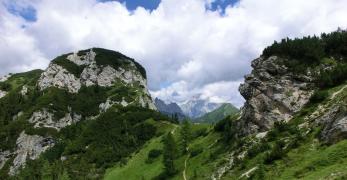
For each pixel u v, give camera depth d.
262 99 128.88
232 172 110.75
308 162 84.44
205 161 139.88
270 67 132.75
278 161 95.44
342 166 73.19
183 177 141.50
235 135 136.12
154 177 158.75
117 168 197.38
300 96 122.50
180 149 174.38
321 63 129.00
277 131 113.50
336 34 139.00
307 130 103.38
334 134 88.19
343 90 110.62
